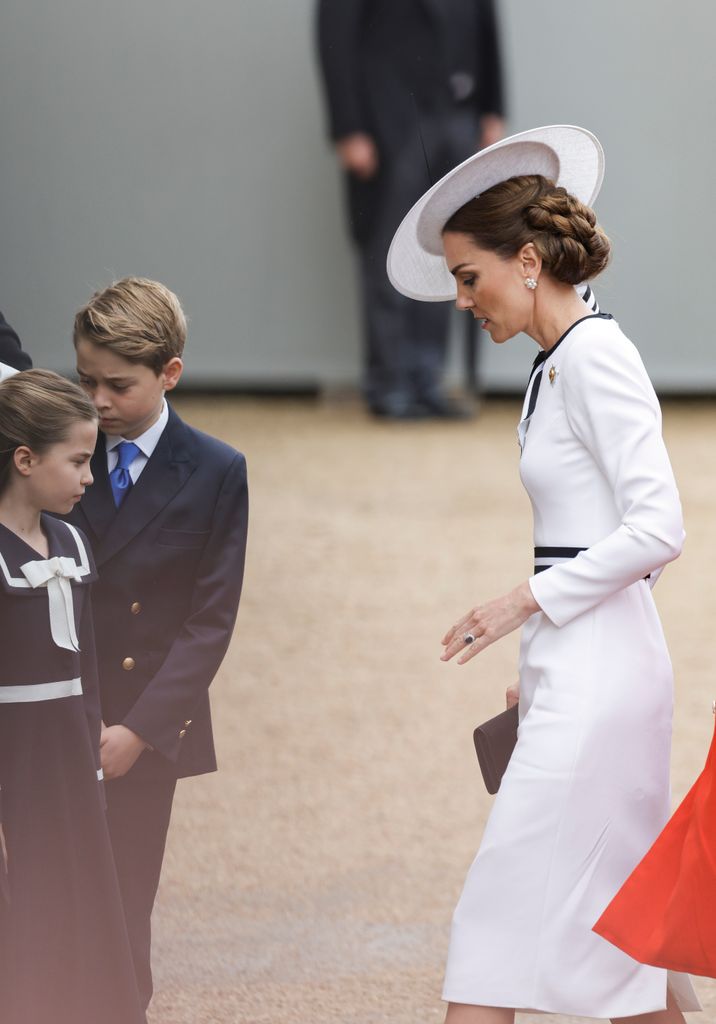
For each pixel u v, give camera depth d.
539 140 11.76
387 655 25.94
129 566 12.54
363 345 48.19
